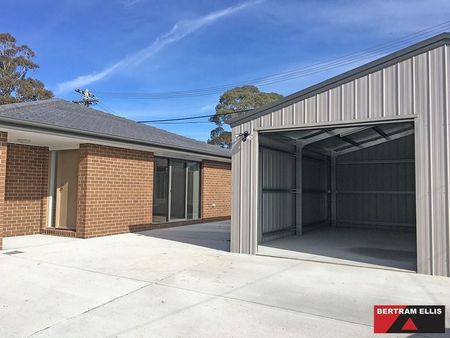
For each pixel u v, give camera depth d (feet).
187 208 48.21
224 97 114.73
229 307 15.87
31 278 20.20
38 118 30.04
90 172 34.45
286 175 39.14
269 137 35.17
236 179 28.30
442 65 21.88
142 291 18.06
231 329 13.61
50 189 37.32
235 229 28.04
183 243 32.24
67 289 18.30
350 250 29.99
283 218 38.19
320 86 25.23
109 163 36.50
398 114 22.82
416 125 22.31
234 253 27.78
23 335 13.09
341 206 50.31
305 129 26.13
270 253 27.91
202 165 50.83
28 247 29.22
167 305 16.10
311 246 31.99
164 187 44.47
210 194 52.08
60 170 37.35
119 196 37.60
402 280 20.33
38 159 36.42
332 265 24.06
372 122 23.58
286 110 26.55
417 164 22.18
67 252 27.43
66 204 36.65
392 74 23.15
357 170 49.73
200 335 13.11
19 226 34.83
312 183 45.80
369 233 42.52
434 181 21.72
